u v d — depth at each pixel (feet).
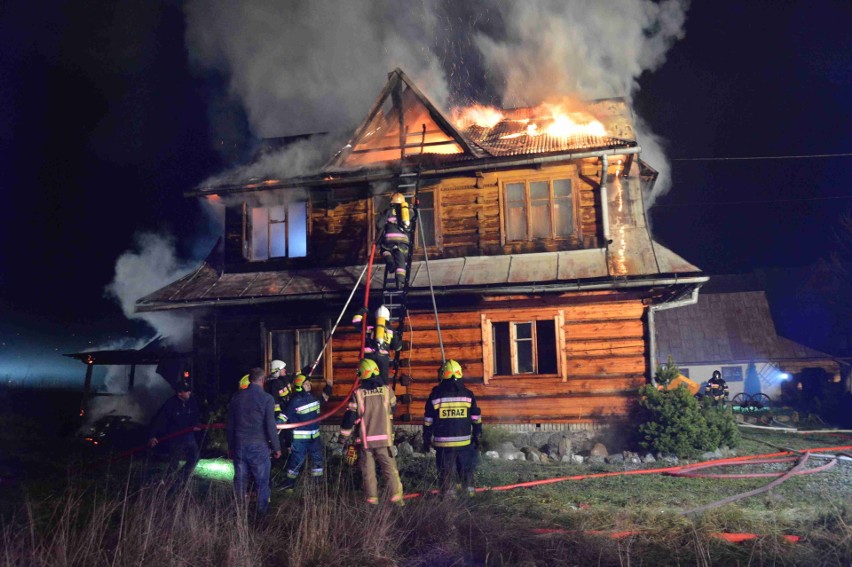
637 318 46.16
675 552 20.53
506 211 50.29
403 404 48.01
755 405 81.46
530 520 24.62
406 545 21.40
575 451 44.32
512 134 55.98
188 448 31.53
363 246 52.49
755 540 20.93
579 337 46.70
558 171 49.85
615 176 50.08
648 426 41.86
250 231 55.21
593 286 44.37
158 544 19.43
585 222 49.06
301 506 23.99
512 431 46.37
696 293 47.14
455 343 48.29
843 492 30.55
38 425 51.88
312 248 53.26
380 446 26.08
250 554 19.17
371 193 52.85
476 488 30.60
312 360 51.01
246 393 26.32
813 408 81.10
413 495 27.04
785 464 38.55
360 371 27.27
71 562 18.21
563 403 46.24
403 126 52.49
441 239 50.85
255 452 25.72
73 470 34.04
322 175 51.49
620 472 36.11
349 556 19.80
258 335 52.08
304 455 31.96
